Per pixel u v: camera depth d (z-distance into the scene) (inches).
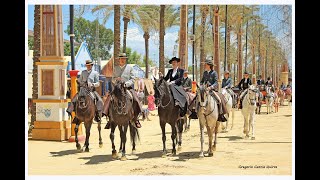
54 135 650.2
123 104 475.2
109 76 1274.6
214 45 1068.5
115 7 1068.5
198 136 712.4
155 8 1341.0
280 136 687.7
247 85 707.4
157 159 500.1
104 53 2006.6
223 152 542.6
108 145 624.1
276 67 1542.8
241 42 1387.8
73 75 649.6
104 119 1134.4
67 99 661.3
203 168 451.2
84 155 534.0
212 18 1236.5
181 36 995.9
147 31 1446.9
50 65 655.1
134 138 541.3
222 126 766.5
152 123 959.6
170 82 526.0
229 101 666.2
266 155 521.3
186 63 992.9
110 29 2018.9
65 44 1771.7
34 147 590.6
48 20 657.0
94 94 564.4
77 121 565.0
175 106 509.0
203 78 523.2
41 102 655.8
